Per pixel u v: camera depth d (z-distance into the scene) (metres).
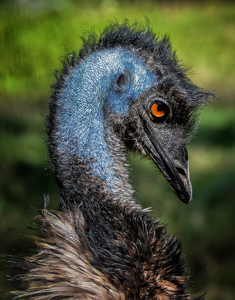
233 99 23.20
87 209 5.61
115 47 5.96
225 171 14.19
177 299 5.36
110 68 5.87
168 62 6.05
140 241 5.44
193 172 14.76
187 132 6.20
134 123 6.00
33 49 19.91
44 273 5.43
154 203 12.49
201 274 10.09
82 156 5.72
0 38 19.45
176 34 35.06
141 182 13.62
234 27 37.75
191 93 6.11
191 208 12.36
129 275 5.19
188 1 47.22
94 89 5.79
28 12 20.67
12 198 12.48
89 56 5.88
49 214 5.84
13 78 19.27
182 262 5.86
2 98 18.62
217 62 29.88
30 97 18.77
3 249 10.20
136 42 6.03
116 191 5.79
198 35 35.19
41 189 13.05
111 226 5.52
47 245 5.59
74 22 25.33
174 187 6.06
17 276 5.55
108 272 5.20
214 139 17.84
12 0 19.67
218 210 12.15
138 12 38.41
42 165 14.23
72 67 5.87
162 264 5.45
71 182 5.71
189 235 11.28
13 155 14.69
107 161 5.80
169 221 11.84
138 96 5.95
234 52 31.77
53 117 5.80
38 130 16.69
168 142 6.05
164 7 44.16
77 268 5.36
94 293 5.18
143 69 5.93
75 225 5.54
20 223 11.30
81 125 5.73
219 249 10.78
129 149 6.18
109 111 5.91
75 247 5.45
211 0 47.88
